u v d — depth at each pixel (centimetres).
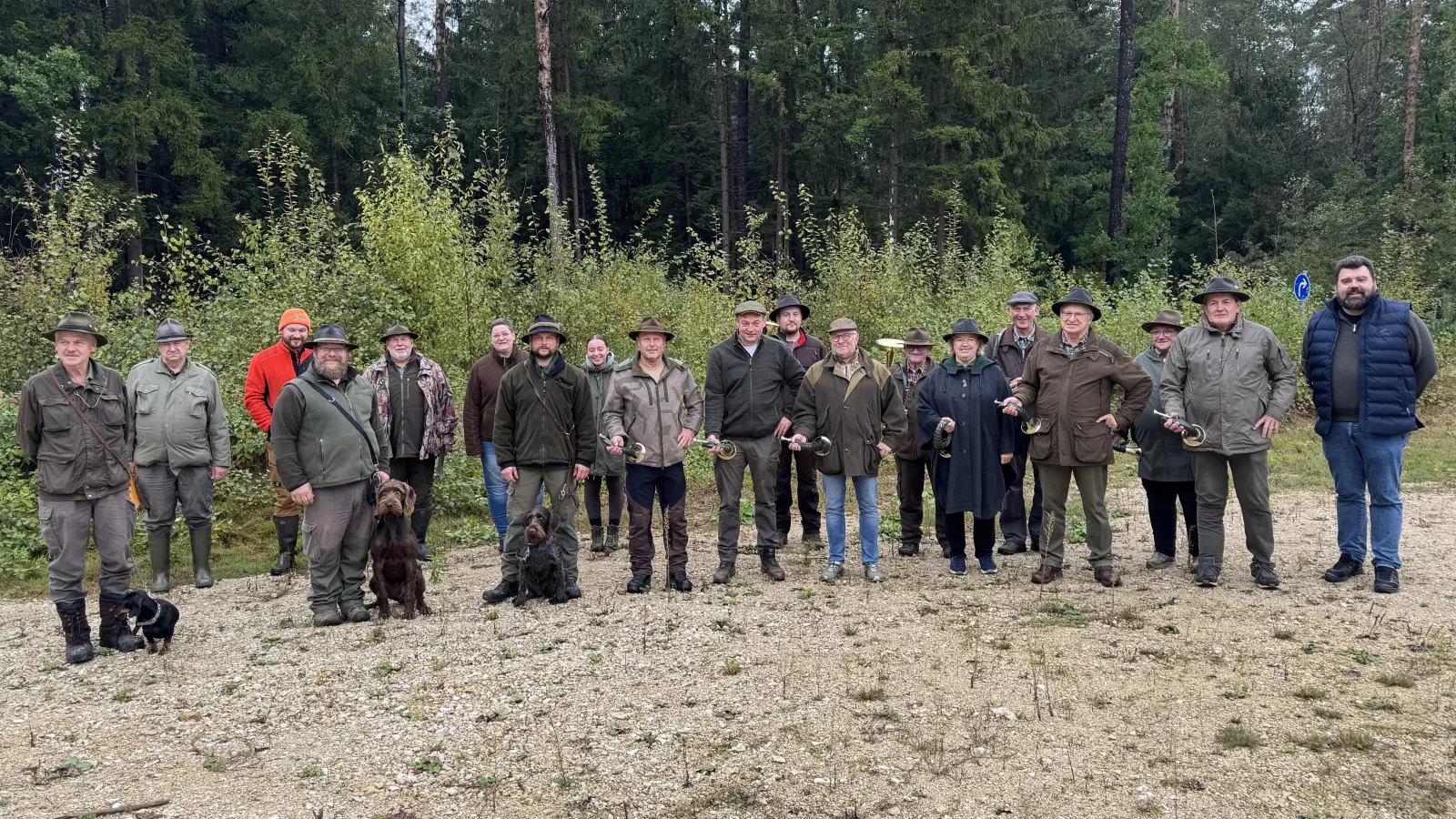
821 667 496
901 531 800
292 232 1215
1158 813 341
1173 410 624
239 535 901
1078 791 359
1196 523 672
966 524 889
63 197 1215
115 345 1034
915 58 2789
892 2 2856
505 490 778
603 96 3447
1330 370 617
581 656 526
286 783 391
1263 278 1878
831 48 3003
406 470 791
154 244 2622
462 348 1184
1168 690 448
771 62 2956
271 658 544
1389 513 599
